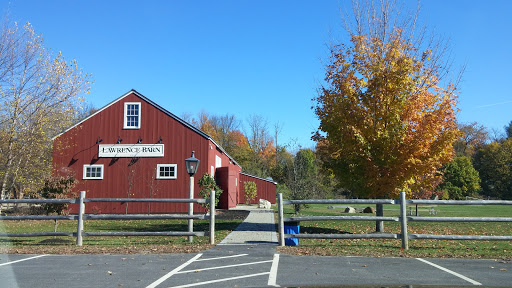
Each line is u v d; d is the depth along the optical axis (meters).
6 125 21.23
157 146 22.67
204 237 12.10
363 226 16.47
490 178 61.53
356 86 13.32
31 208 20.83
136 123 22.88
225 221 17.70
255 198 35.47
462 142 70.50
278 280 6.69
